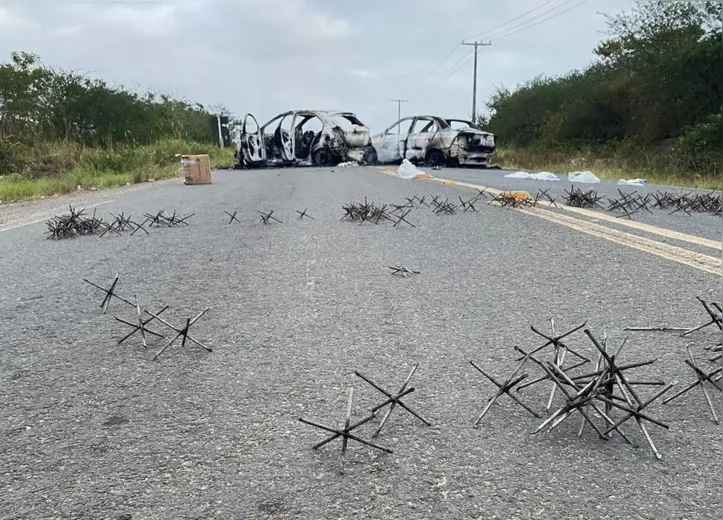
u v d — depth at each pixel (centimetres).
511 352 256
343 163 2438
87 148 1955
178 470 171
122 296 365
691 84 2116
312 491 159
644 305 316
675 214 659
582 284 364
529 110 3300
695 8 2211
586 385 192
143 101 2638
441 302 335
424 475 165
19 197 1106
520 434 186
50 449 185
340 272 414
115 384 233
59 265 461
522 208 734
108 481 166
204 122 3638
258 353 263
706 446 175
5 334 297
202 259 471
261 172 2039
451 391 219
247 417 203
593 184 1214
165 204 889
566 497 153
